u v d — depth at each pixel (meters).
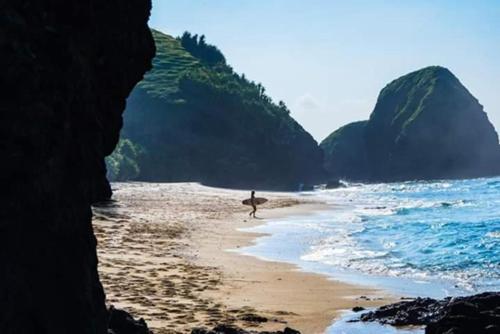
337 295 23.88
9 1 7.68
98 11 9.89
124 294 20.53
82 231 9.12
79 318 8.80
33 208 7.90
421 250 37.50
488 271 29.89
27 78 7.50
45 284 8.32
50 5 8.67
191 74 185.88
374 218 63.25
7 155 7.31
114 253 30.61
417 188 158.62
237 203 80.50
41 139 7.77
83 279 8.95
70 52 8.49
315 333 17.78
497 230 47.41
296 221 59.00
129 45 11.27
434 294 24.33
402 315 19.05
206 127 172.00
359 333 17.84
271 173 177.75
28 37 7.82
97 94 10.60
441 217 63.50
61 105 8.27
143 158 148.75
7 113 7.29
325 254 35.91
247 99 191.50
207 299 21.28
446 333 15.04
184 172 156.25
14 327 7.70
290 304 21.91
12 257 7.64
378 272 29.77
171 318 17.69
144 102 176.12
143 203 70.50
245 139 176.50
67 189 8.76
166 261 29.72
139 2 11.33
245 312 19.70
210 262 31.14
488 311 15.70
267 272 29.08
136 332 13.04
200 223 52.66
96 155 9.69
